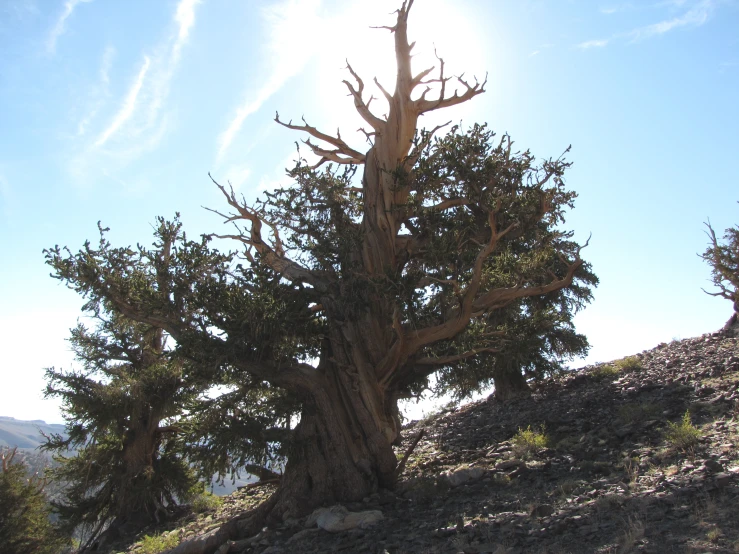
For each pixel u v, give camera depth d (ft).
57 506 82.64
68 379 79.82
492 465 47.14
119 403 77.20
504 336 54.60
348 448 44.96
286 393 48.19
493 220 46.24
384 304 50.44
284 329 43.60
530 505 31.24
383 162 54.90
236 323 41.98
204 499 79.36
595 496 30.76
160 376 75.82
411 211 53.67
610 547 22.38
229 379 47.62
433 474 49.42
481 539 27.66
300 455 44.62
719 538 21.02
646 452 37.96
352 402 46.42
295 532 39.60
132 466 79.56
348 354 47.93
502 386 87.20
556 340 81.71
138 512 78.69
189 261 44.57
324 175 57.72
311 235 53.01
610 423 52.44
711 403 47.11
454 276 46.47
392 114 55.67
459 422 82.38
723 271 89.30
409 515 37.01
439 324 48.65
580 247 50.06
